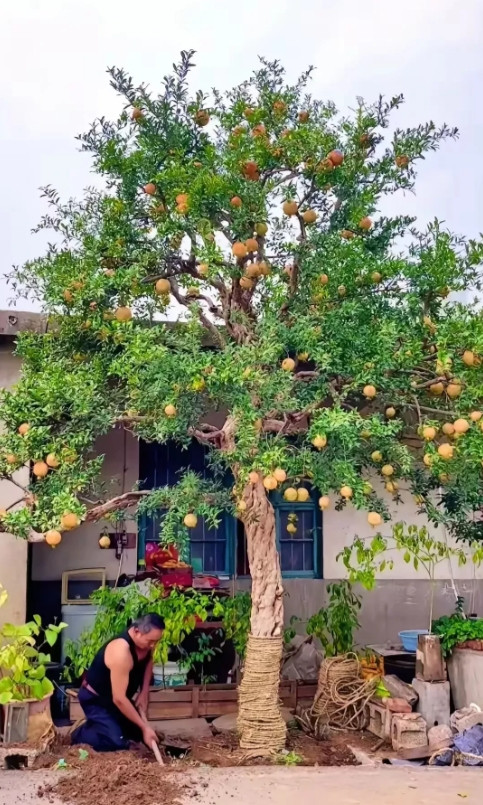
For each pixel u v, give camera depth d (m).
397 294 5.32
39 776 4.52
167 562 6.56
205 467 7.63
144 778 4.48
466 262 5.34
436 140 5.70
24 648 5.25
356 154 5.51
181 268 5.65
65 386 4.95
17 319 6.32
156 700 6.02
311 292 5.25
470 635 6.23
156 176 5.12
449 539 7.96
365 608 7.76
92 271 5.23
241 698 5.27
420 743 5.34
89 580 7.11
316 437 4.46
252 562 5.43
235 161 5.00
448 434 5.01
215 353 4.81
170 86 5.59
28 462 5.79
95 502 5.44
